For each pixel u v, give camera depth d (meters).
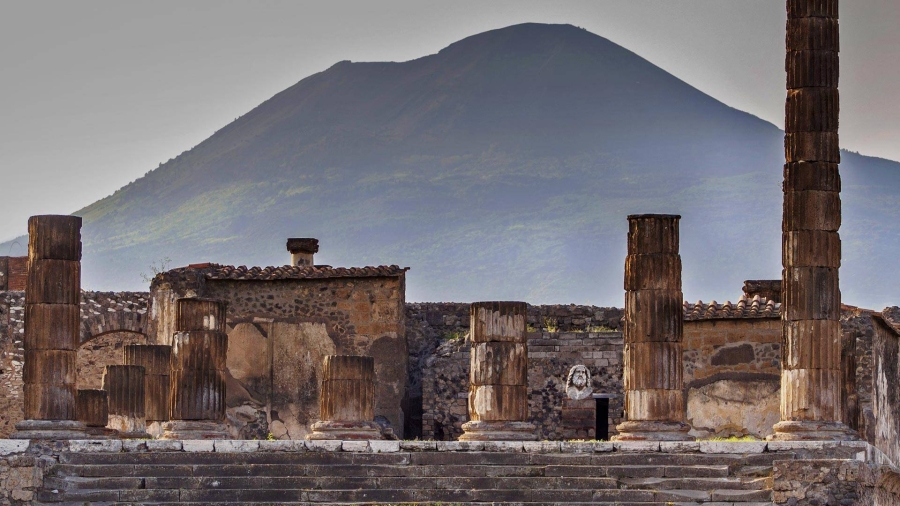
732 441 80.69
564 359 112.56
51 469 77.38
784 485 75.81
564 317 117.69
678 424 83.19
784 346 82.06
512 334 87.12
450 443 79.38
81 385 118.12
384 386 111.06
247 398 111.62
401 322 111.94
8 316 118.81
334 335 111.69
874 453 80.50
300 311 112.12
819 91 82.00
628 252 85.12
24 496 75.56
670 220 84.56
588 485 76.69
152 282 113.00
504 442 79.50
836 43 82.50
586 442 79.62
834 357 81.31
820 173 81.69
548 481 76.81
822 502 75.44
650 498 75.56
